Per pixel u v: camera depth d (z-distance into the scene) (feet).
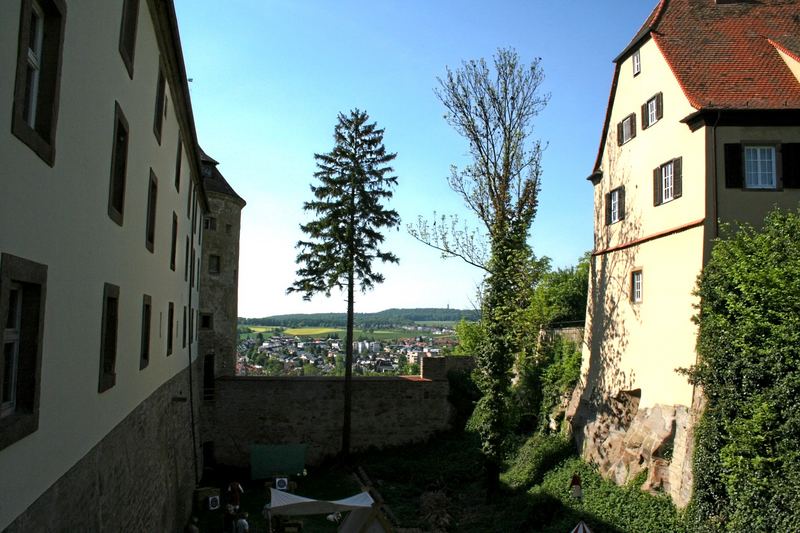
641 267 63.82
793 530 37.86
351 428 101.81
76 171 24.16
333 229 99.04
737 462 42.78
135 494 38.42
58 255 22.20
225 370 107.96
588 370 75.92
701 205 53.42
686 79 57.31
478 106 86.12
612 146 73.05
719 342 46.47
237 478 94.94
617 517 54.49
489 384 75.97
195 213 87.51
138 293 39.17
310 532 68.74
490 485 74.49
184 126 63.87
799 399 39.47
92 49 25.90
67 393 23.67
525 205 83.87
